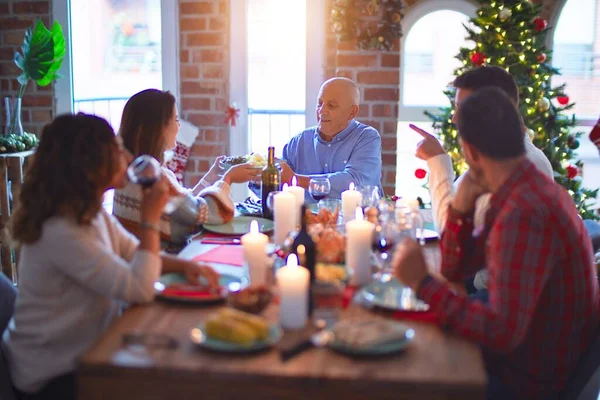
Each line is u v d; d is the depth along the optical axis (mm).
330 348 1310
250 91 4594
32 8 4414
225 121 4398
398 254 1450
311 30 4258
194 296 1567
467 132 1553
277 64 4531
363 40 3996
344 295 1604
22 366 1567
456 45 4848
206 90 4418
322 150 3277
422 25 4855
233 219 2471
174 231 2258
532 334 1535
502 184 1535
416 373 1208
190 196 2285
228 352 1279
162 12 4367
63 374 1566
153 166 1560
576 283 1492
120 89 4602
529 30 3846
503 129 1519
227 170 2775
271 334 1354
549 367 1543
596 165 5055
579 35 4844
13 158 3449
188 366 1227
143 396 1247
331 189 3021
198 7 4332
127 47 4523
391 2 3941
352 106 3227
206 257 1979
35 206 1505
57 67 4012
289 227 2020
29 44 3865
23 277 1581
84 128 1546
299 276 1415
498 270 1383
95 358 1257
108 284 1492
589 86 4914
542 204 1423
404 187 5215
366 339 1288
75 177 1506
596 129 3367
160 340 1333
